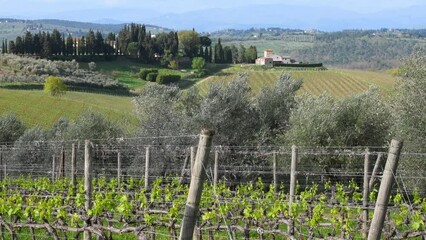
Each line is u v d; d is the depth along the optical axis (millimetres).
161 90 34625
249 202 16391
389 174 6480
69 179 22359
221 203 15438
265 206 14586
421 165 21734
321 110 28234
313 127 27250
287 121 30594
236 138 30266
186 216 6582
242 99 31844
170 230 12297
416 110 22156
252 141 30047
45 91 72250
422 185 21594
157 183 18172
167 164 27500
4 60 97438
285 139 28516
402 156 21891
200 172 6527
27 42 115500
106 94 80375
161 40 126312
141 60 119500
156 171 26781
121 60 118500
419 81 22609
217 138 29500
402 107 22547
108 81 91562
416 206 15836
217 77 94750
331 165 27078
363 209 14281
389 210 15422
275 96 32406
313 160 26922
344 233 12414
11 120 42188
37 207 12727
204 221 12828
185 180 24641
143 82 97688
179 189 17562
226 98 31578
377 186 20516
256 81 80938
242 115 31719
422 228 11602
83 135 33625
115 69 109250
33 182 21781
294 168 13297
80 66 109750
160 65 117438
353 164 26453
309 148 26344
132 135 32156
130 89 88750
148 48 120125
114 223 14859
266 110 31953
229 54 125375
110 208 12039
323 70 92812
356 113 28203
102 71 105625
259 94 32719
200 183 6543
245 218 13289
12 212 12758
